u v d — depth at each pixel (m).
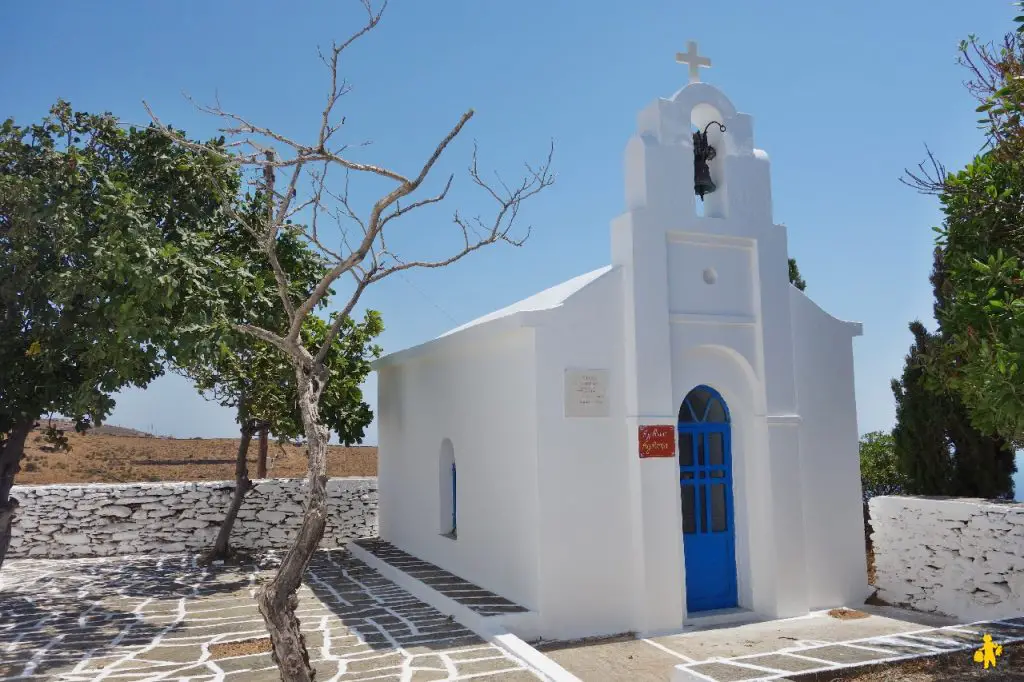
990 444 12.37
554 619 8.77
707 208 10.45
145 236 9.23
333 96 6.69
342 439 14.77
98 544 14.90
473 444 10.94
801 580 9.78
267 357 12.94
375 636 8.47
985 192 7.73
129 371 9.41
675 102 9.94
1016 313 6.40
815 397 10.40
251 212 11.77
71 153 9.53
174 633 8.99
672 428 9.34
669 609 9.06
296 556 5.73
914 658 6.31
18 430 10.24
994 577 9.09
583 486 9.05
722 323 9.88
